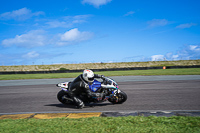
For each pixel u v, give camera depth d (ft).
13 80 66.54
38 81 58.23
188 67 118.01
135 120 13.69
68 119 14.96
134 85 37.45
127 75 67.15
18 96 30.27
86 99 20.39
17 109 21.11
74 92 20.13
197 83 37.04
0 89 41.29
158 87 33.22
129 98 24.18
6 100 27.25
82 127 12.70
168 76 56.59
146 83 40.09
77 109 19.70
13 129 13.07
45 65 197.36
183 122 12.82
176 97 23.85
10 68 183.73
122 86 36.68
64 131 12.11
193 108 18.28
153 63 190.08
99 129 12.09
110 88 20.30
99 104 21.63
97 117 14.97
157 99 22.99
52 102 24.08
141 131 11.37
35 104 23.30
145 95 25.94
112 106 20.25
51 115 17.13
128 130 11.62
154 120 13.55
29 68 186.91
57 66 195.31
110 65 193.36
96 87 20.25
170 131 11.21
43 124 13.96
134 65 189.47
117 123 13.19
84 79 19.60
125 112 16.67
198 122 12.65
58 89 36.19
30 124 14.15
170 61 192.03
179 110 17.58
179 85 34.96
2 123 14.74
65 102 21.80
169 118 13.98
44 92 33.09
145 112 16.51
